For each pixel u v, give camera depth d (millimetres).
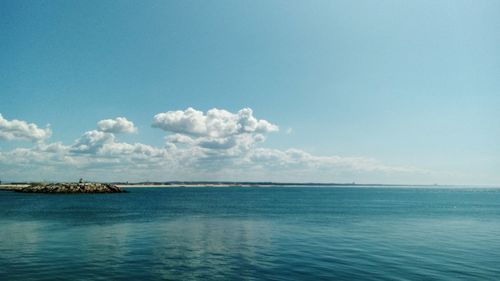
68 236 38656
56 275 22172
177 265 25031
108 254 28797
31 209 77438
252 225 50156
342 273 22688
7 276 21906
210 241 35750
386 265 24922
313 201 127812
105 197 144750
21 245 32906
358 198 158500
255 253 29422
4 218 58000
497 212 76250
